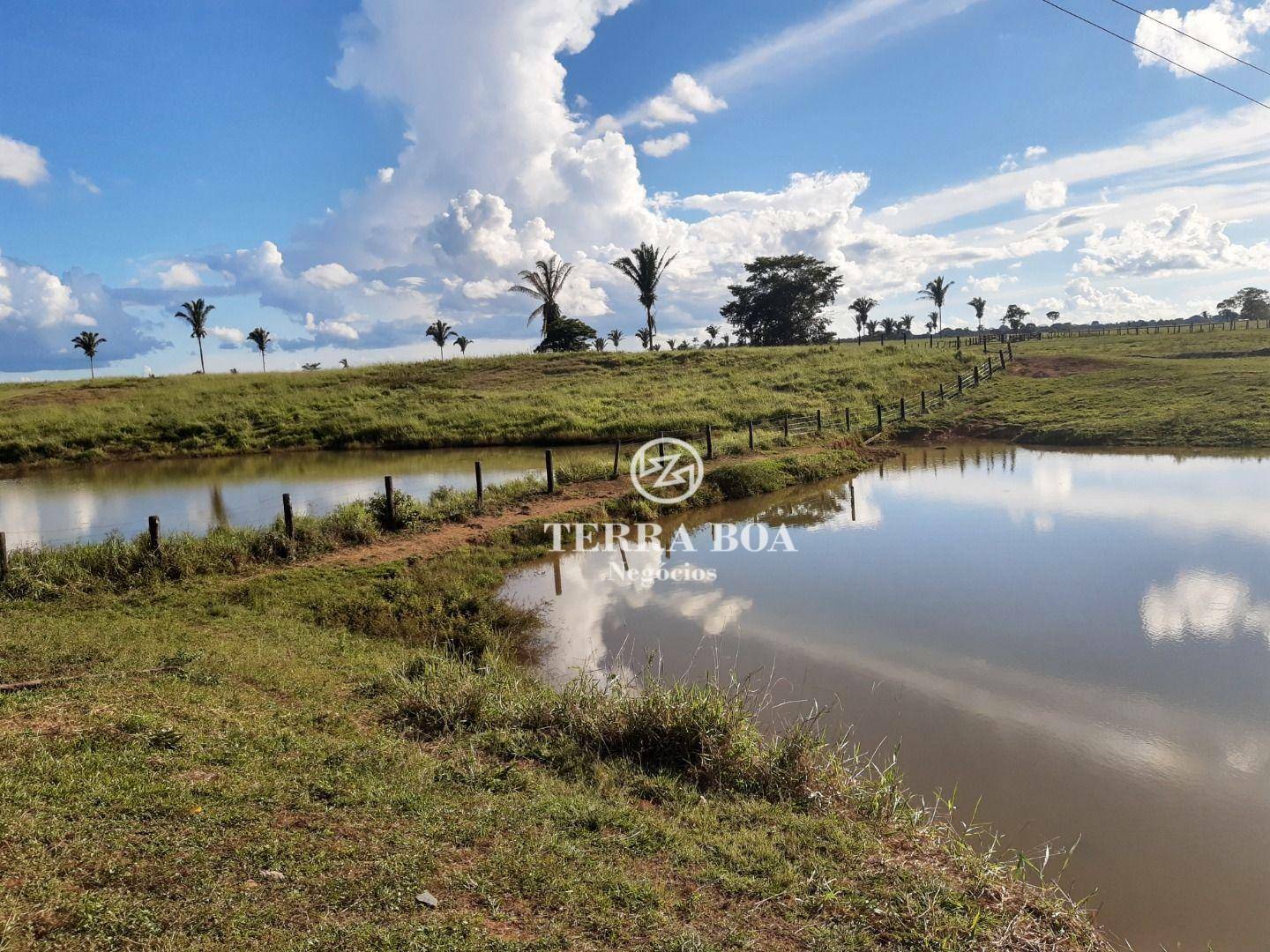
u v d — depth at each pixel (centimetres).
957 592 1032
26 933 279
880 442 2803
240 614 923
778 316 7269
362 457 2603
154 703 545
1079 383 3531
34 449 2698
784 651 845
